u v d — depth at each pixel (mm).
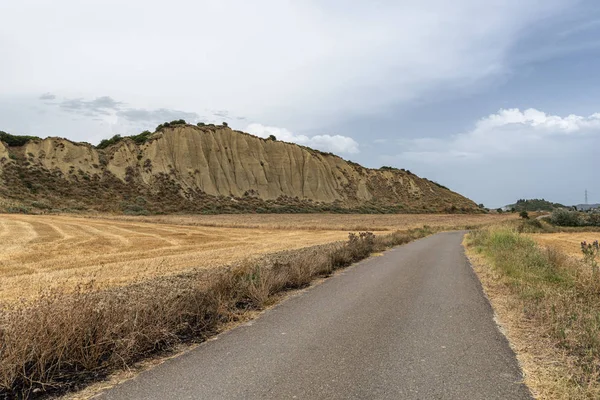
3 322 4996
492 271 13164
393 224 64500
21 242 22938
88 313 5273
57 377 4625
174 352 5543
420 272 13547
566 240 31656
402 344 5734
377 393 4117
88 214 56156
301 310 8000
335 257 15469
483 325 6754
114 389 4309
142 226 39531
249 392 4164
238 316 7488
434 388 4234
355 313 7664
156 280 10742
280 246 23891
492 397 4020
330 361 5055
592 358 4969
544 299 7930
